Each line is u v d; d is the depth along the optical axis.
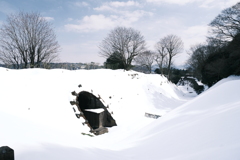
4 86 9.09
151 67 43.69
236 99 5.57
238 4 20.95
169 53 36.47
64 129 8.02
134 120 12.41
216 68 22.09
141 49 32.38
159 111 16.31
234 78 17.92
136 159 4.02
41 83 10.68
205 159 2.48
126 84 19.05
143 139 6.21
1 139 3.60
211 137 3.35
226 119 3.83
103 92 14.58
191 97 27.72
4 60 18.36
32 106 8.66
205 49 37.94
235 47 19.81
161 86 24.75
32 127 5.25
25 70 12.27
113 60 32.47
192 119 5.54
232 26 22.03
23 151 3.19
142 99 18.03
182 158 2.98
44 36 20.00
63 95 10.52
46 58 20.64
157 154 3.89
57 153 3.45
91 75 16.41
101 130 10.09
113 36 30.73
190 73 57.41
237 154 2.15
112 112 12.78
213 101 6.60
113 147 6.59
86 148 4.59
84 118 10.04
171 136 4.77
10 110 7.40
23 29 18.53
